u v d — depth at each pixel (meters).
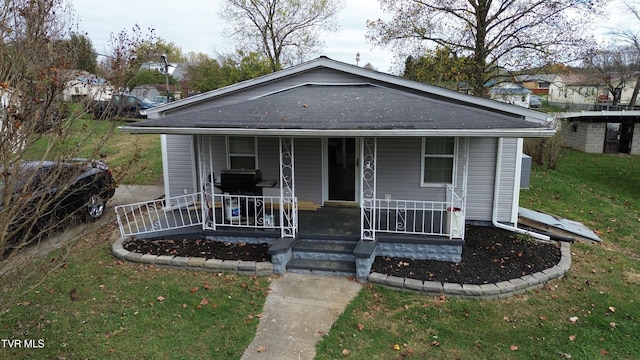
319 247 7.15
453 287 5.93
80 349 4.68
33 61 4.34
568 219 9.93
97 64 7.81
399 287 6.12
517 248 7.43
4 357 4.50
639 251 8.16
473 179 8.55
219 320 5.37
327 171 9.26
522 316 5.45
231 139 9.48
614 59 34.41
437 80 18.38
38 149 4.64
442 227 7.21
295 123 6.71
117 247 7.42
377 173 8.92
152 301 5.78
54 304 5.61
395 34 18.72
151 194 11.89
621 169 17.06
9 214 3.97
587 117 21.41
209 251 7.27
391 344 4.88
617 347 4.80
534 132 5.93
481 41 17.47
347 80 8.98
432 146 8.58
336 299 5.91
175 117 7.50
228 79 29.44
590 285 6.31
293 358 4.64
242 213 8.36
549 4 16.08
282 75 9.05
